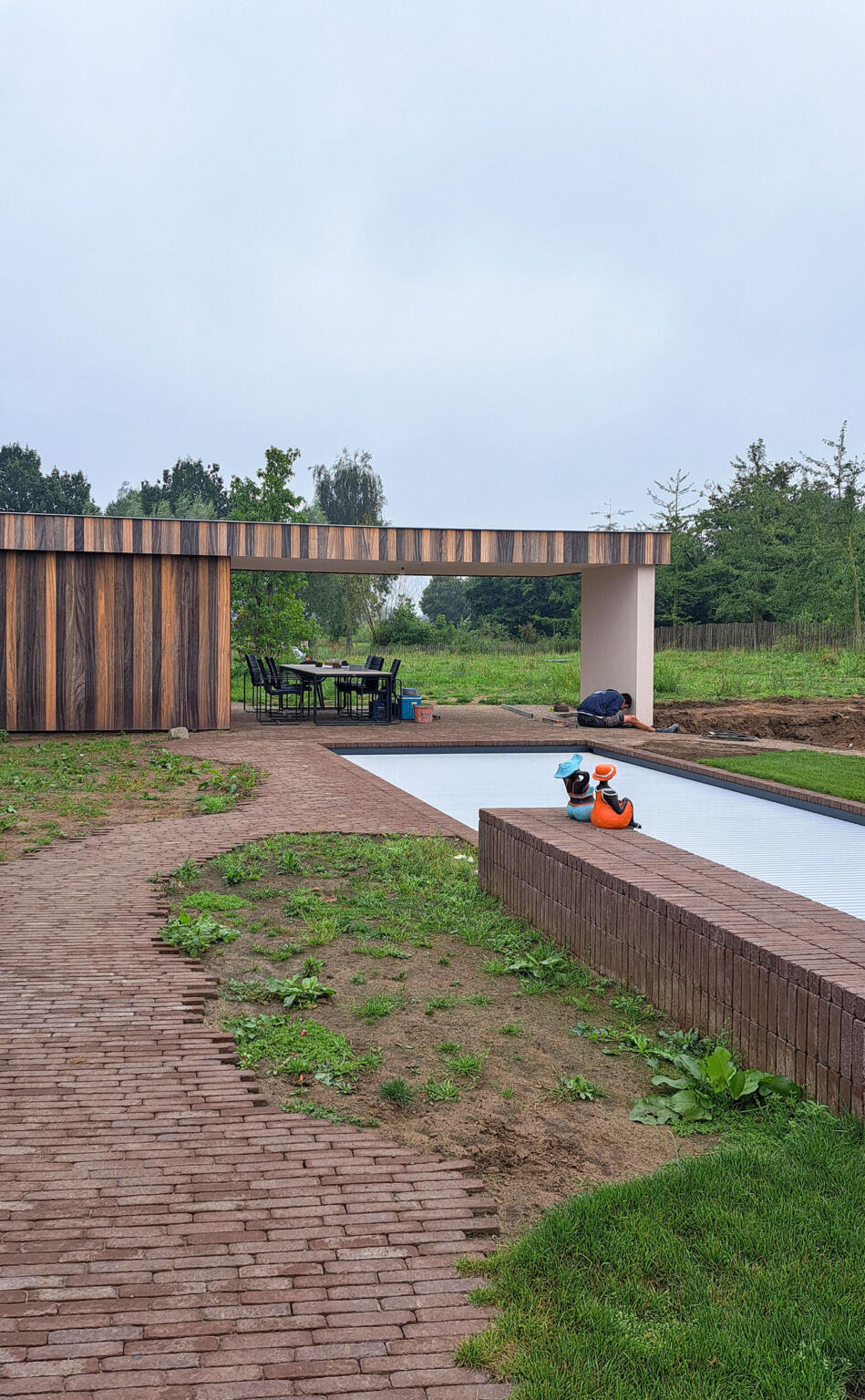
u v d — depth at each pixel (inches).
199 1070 135.0
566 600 1979.6
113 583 534.9
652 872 176.7
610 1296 84.6
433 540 551.5
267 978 172.7
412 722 626.2
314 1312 82.6
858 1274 86.6
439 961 184.7
